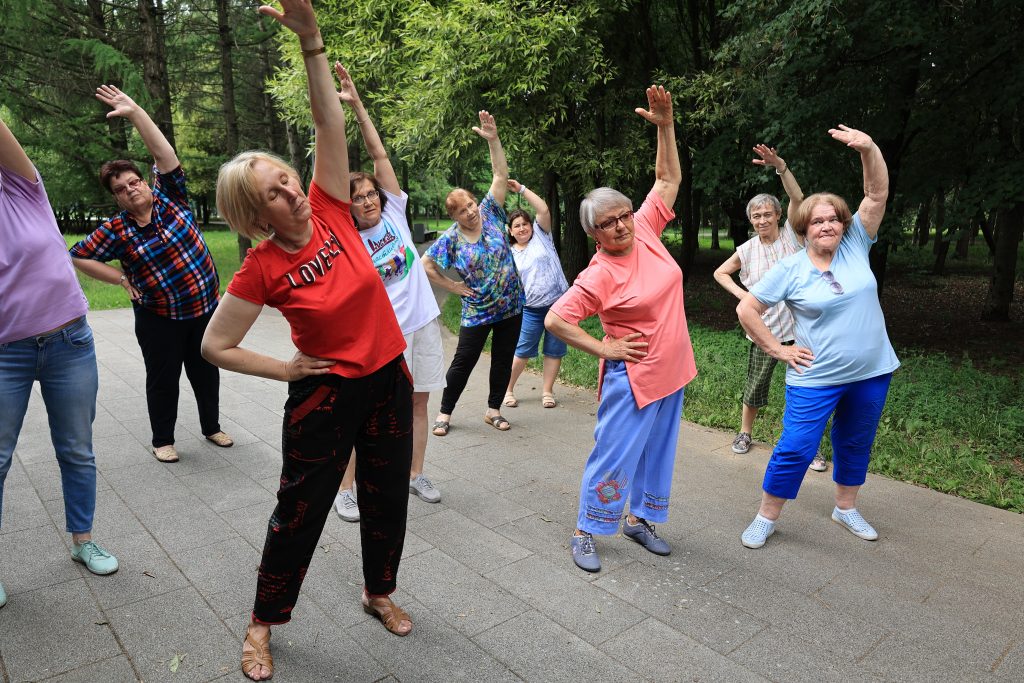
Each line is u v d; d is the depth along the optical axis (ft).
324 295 6.72
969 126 25.95
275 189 6.25
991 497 12.56
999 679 7.57
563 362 23.57
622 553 10.57
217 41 61.11
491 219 15.99
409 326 11.87
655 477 10.39
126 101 12.37
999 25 23.21
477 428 17.01
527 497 12.71
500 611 8.83
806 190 26.43
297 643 8.03
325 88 6.86
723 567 10.14
